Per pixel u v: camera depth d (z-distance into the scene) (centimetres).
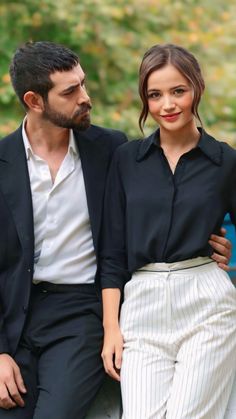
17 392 351
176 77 355
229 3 982
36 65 367
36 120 377
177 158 369
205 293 352
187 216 356
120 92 860
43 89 368
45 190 376
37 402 350
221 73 908
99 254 380
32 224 371
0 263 376
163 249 357
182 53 359
